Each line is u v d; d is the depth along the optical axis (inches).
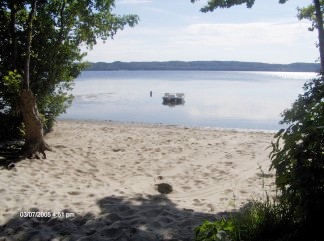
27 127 394.3
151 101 1589.6
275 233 141.7
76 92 2142.0
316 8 349.1
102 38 525.7
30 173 324.5
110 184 307.3
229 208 240.1
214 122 970.7
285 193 131.0
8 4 438.6
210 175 351.6
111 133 639.8
